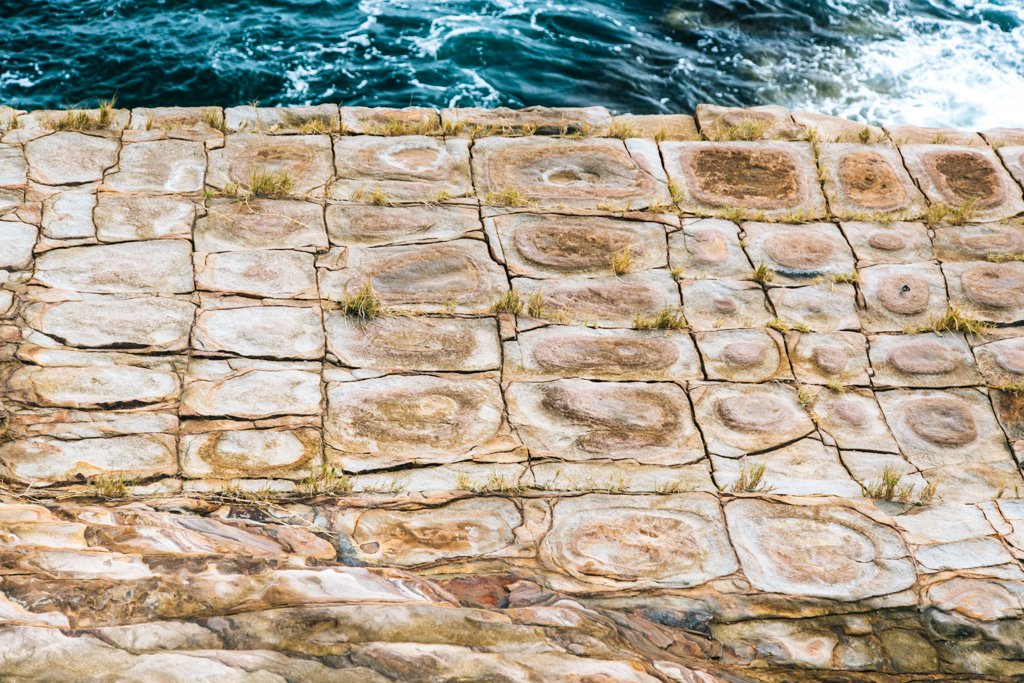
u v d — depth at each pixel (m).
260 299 6.02
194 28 11.97
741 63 12.06
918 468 5.49
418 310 6.14
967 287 6.71
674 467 5.28
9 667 2.66
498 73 11.62
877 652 4.26
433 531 4.57
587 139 7.75
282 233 6.55
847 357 6.17
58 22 11.95
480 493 4.89
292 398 5.40
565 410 5.59
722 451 5.44
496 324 6.11
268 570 3.50
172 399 5.27
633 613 4.25
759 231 7.04
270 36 11.95
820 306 6.50
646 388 5.80
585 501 4.91
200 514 4.44
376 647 3.02
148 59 11.41
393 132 7.61
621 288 6.49
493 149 7.55
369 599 3.39
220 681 2.71
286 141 7.40
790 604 4.43
